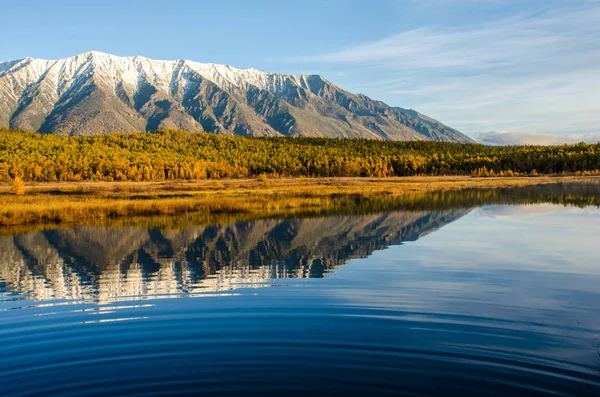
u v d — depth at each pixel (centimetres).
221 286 1688
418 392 879
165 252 2464
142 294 1600
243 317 1305
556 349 1055
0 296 1606
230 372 966
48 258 2341
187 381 937
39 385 929
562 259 2058
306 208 4612
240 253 2378
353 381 923
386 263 2030
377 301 1441
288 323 1246
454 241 2573
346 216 3878
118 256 2372
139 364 1012
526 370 953
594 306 1371
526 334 1148
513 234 2772
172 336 1169
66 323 1287
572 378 919
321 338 1135
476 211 4056
